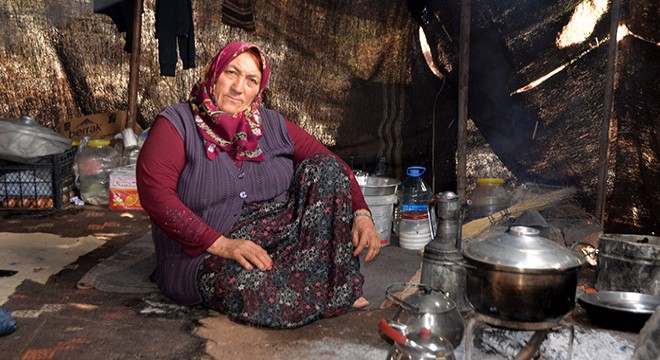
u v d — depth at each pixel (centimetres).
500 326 183
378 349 214
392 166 502
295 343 219
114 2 500
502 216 338
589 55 384
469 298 188
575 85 391
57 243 355
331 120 511
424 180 485
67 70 527
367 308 257
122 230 395
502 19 411
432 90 475
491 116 430
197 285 239
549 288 174
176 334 224
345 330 232
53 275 294
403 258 343
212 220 245
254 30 510
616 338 225
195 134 243
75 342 214
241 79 239
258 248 232
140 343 215
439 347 165
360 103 505
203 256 239
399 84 496
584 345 216
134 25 502
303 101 512
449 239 243
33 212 444
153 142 239
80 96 531
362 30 498
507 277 175
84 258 326
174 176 239
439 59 455
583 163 395
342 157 509
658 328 142
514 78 414
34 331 223
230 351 211
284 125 266
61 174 461
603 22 377
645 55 361
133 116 513
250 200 249
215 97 242
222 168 243
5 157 446
